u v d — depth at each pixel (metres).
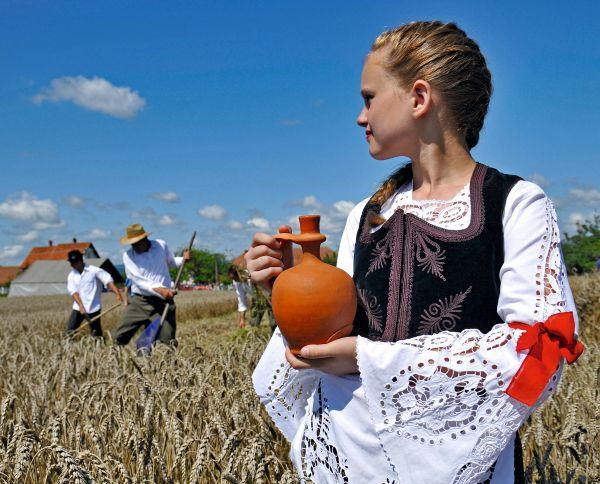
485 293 1.72
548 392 1.57
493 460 1.59
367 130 1.99
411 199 1.96
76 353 7.38
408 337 1.78
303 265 1.87
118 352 6.19
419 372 1.62
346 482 1.80
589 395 3.61
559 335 1.54
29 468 2.91
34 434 2.89
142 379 3.73
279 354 2.12
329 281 1.79
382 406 1.67
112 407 3.54
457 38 1.85
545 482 2.55
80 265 12.18
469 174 1.87
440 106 1.83
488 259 1.73
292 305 1.78
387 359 1.65
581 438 2.86
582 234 28.80
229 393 3.73
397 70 1.85
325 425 1.90
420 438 1.63
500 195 1.76
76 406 3.86
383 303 1.86
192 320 23.27
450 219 1.80
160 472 2.89
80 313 12.38
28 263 105.31
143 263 9.03
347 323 1.80
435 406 1.61
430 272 1.78
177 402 3.71
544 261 1.66
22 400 4.33
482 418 1.59
